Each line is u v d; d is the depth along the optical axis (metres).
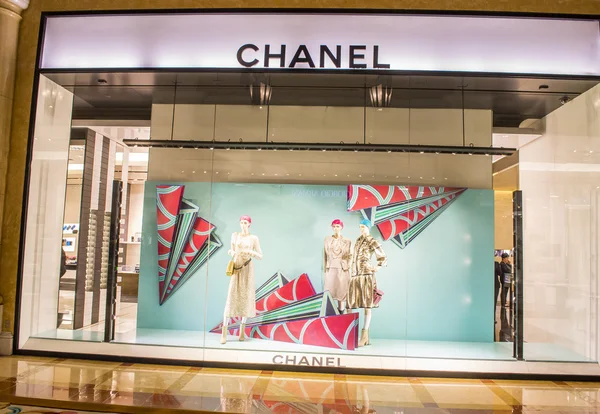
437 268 5.02
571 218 5.05
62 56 4.83
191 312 5.06
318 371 4.50
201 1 4.72
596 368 4.42
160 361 4.60
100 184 5.34
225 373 4.36
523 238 5.04
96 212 5.32
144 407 3.34
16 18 4.86
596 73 4.57
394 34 4.63
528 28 4.60
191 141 5.25
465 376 4.43
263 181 5.16
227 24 4.71
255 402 3.53
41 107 4.91
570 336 4.91
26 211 4.75
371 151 5.14
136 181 5.29
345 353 4.57
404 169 5.14
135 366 4.48
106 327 4.94
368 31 4.64
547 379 4.42
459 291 5.00
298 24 4.68
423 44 4.62
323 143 5.15
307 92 5.19
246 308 5.00
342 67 4.64
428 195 5.10
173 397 3.58
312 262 5.04
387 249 5.04
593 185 4.89
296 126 5.20
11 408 3.33
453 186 5.12
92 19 4.83
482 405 3.62
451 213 5.09
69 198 5.37
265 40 4.69
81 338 4.81
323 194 5.11
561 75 4.56
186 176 5.25
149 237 5.20
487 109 5.21
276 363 4.53
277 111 5.23
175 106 5.32
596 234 4.80
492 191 5.10
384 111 5.18
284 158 5.18
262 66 4.67
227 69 4.68
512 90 4.93
